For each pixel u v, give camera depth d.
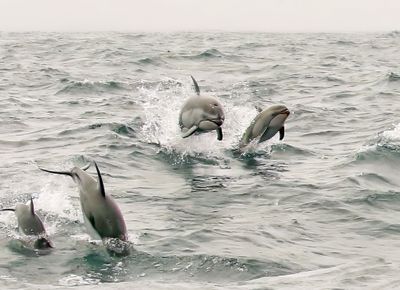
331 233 10.87
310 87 29.75
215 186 13.81
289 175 14.66
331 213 11.91
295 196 12.98
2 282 8.57
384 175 14.44
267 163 15.80
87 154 16.02
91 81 29.64
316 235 10.75
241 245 10.14
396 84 29.16
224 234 10.67
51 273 9.04
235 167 15.43
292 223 11.33
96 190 10.14
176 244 10.14
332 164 15.55
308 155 16.67
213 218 11.63
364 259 9.50
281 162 15.93
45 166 15.01
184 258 9.55
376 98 26.20
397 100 25.67
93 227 10.04
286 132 19.83
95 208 10.02
